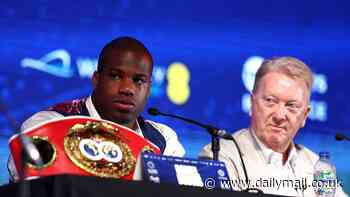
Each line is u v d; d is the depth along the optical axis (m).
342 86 9.34
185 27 8.95
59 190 4.56
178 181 5.29
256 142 7.17
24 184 4.60
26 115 8.34
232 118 9.00
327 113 9.19
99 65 6.57
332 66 9.36
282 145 7.16
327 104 9.22
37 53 8.46
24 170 4.64
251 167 7.07
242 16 9.16
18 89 8.35
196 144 8.73
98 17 8.70
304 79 7.20
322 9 9.43
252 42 9.18
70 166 5.39
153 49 8.82
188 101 8.84
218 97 8.97
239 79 9.08
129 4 8.82
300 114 7.19
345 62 9.40
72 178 4.59
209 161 5.50
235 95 9.04
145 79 6.55
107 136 5.66
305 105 7.22
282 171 7.16
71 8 8.60
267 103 7.16
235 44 9.11
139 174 5.28
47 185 4.58
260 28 9.22
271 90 7.14
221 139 7.16
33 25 8.47
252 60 9.16
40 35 8.48
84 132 5.59
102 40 8.70
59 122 5.54
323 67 9.33
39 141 5.37
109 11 8.74
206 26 9.04
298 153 7.41
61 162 5.38
